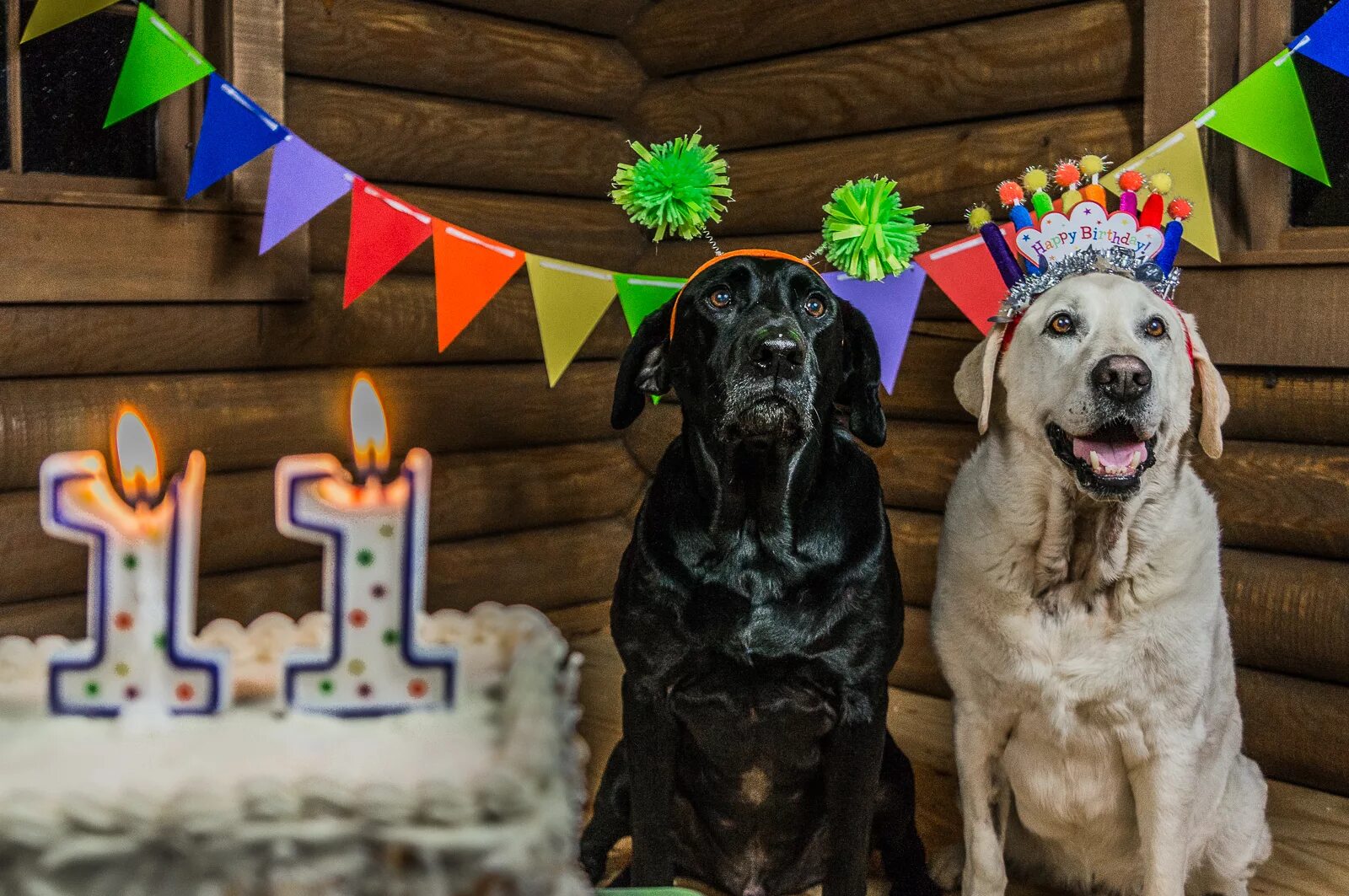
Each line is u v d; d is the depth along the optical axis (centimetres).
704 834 255
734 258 238
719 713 232
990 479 238
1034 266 246
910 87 368
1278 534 309
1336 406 297
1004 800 250
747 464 222
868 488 242
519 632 167
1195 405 304
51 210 296
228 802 117
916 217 371
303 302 352
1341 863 271
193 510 148
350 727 140
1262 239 310
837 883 234
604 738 344
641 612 231
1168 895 227
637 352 252
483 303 259
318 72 356
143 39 240
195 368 332
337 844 117
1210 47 301
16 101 303
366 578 147
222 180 330
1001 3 346
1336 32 259
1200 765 235
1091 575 225
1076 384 216
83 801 116
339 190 251
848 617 226
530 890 119
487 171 403
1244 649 315
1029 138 342
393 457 376
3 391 298
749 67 411
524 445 420
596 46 435
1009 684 233
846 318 249
